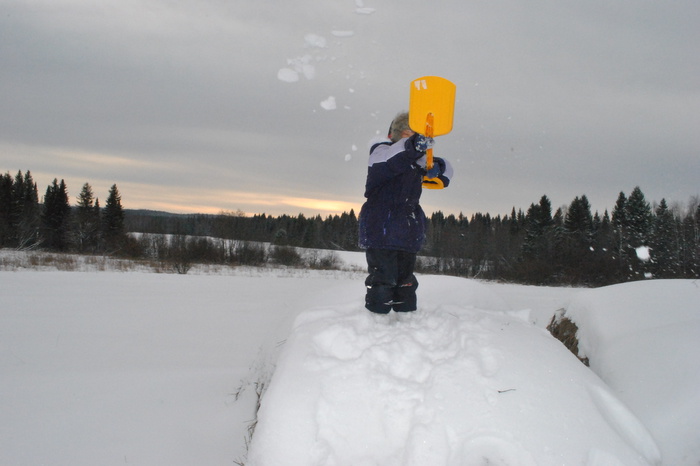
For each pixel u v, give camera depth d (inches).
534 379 80.4
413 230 109.3
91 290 472.7
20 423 141.6
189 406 153.8
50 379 187.3
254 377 148.3
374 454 74.7
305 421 78.3
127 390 173.0
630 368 104.6
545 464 68.8
